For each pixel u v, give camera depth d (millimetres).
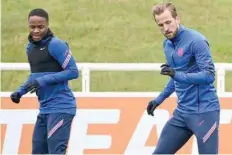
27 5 38219
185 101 15727
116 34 36250
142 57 34781
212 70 15141
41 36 16234
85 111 21531
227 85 32625
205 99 15516
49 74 16234
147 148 21641
